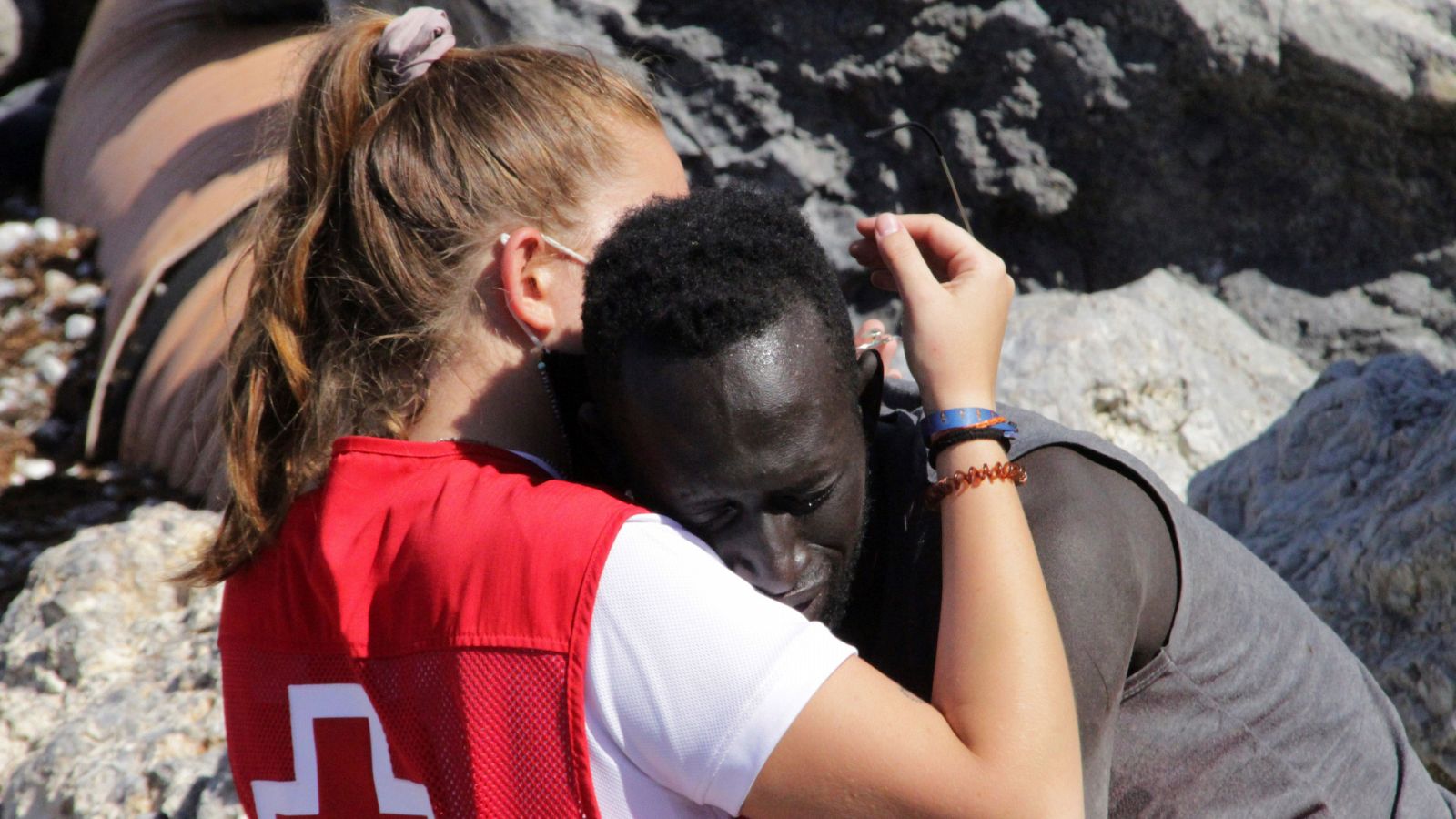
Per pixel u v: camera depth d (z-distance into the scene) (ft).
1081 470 21.03
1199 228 52.44
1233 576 22.88
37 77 93.20
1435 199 49.96
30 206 81.30
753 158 52.90
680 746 17.65
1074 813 18.07
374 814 19.56
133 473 62.85
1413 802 24.93
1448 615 35.14
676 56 52.85
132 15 76.28
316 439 20.90
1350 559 37.45
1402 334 50.83
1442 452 36.76
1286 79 48.83
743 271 18.65
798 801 17.71
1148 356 47.70
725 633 17.70
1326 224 51.65
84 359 68.23
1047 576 19.79
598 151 21.84
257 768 20.77
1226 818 22.86
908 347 21.26
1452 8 48.98
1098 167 51.62
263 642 20.57
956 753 17.76
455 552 18.53
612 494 21.27
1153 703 21.91
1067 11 50.21
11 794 38.22
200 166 66.18
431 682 18.48
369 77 22.74
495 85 22.03
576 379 21.39
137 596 43.57
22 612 44.01
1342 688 24.27
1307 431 41.68
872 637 21.61
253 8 71.41
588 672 17.81
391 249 21.02
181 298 62.08
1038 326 48.03
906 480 21.48
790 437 18.61
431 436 20.94
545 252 21.11
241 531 21.11
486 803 18.12
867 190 53.11
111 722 38.40
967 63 51.47
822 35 52.19
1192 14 48.49
